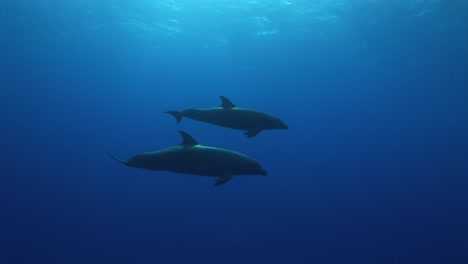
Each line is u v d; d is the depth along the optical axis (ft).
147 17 80.74
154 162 16.33
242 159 17.19
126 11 78.54
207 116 18.74
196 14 77.41
